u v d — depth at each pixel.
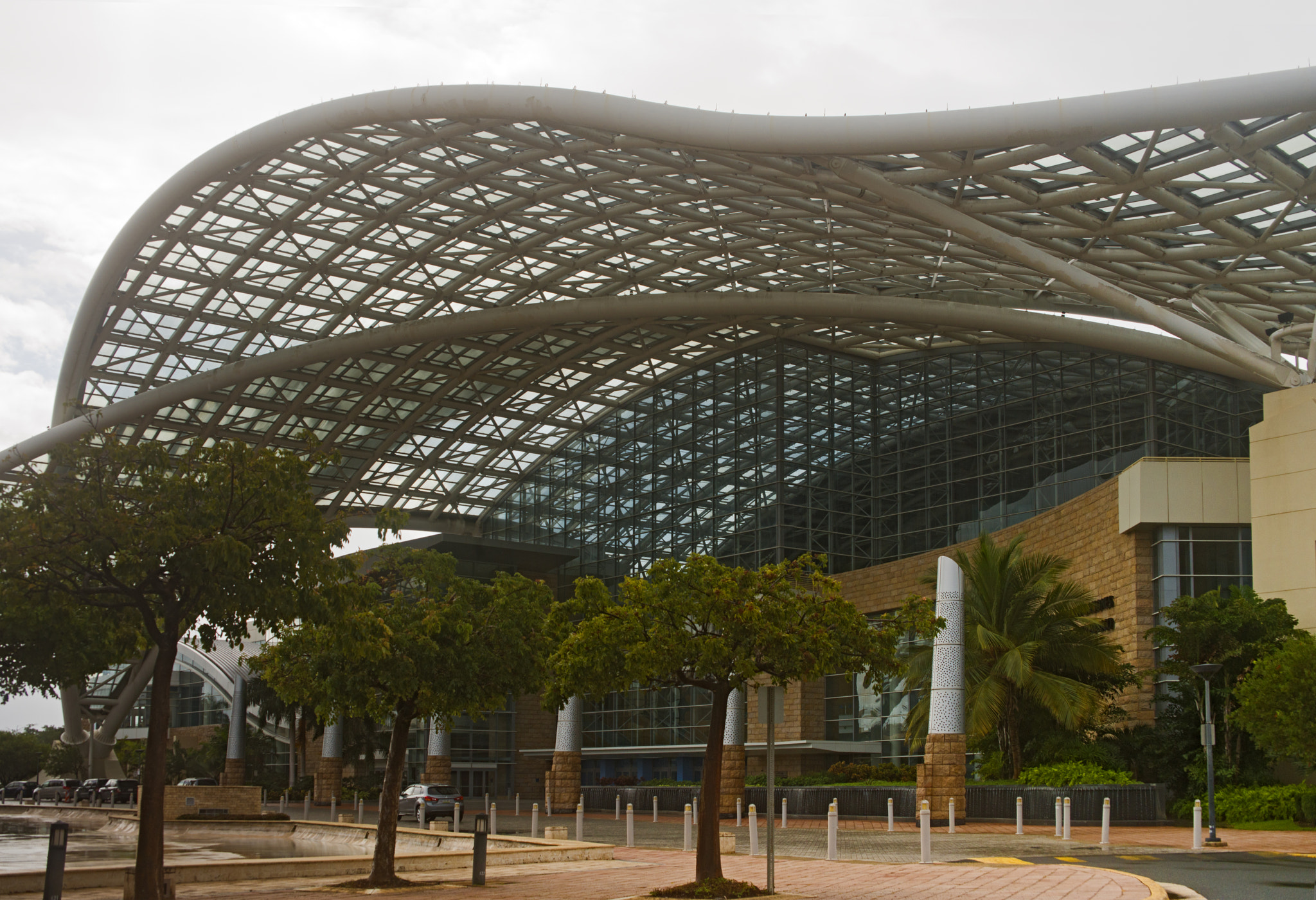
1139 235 34.41
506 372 66.06
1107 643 37.19
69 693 74.88
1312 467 35.19
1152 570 39.16
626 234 49.03
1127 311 34.84
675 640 16.89
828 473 60.75
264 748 77.12
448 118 36.12
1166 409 50.41
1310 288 37.09
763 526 60.00
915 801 37.06
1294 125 26.67
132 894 15.64
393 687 19.86
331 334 57.69
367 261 51.50
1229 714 31.78
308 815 50.41
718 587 16.95
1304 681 26.70
